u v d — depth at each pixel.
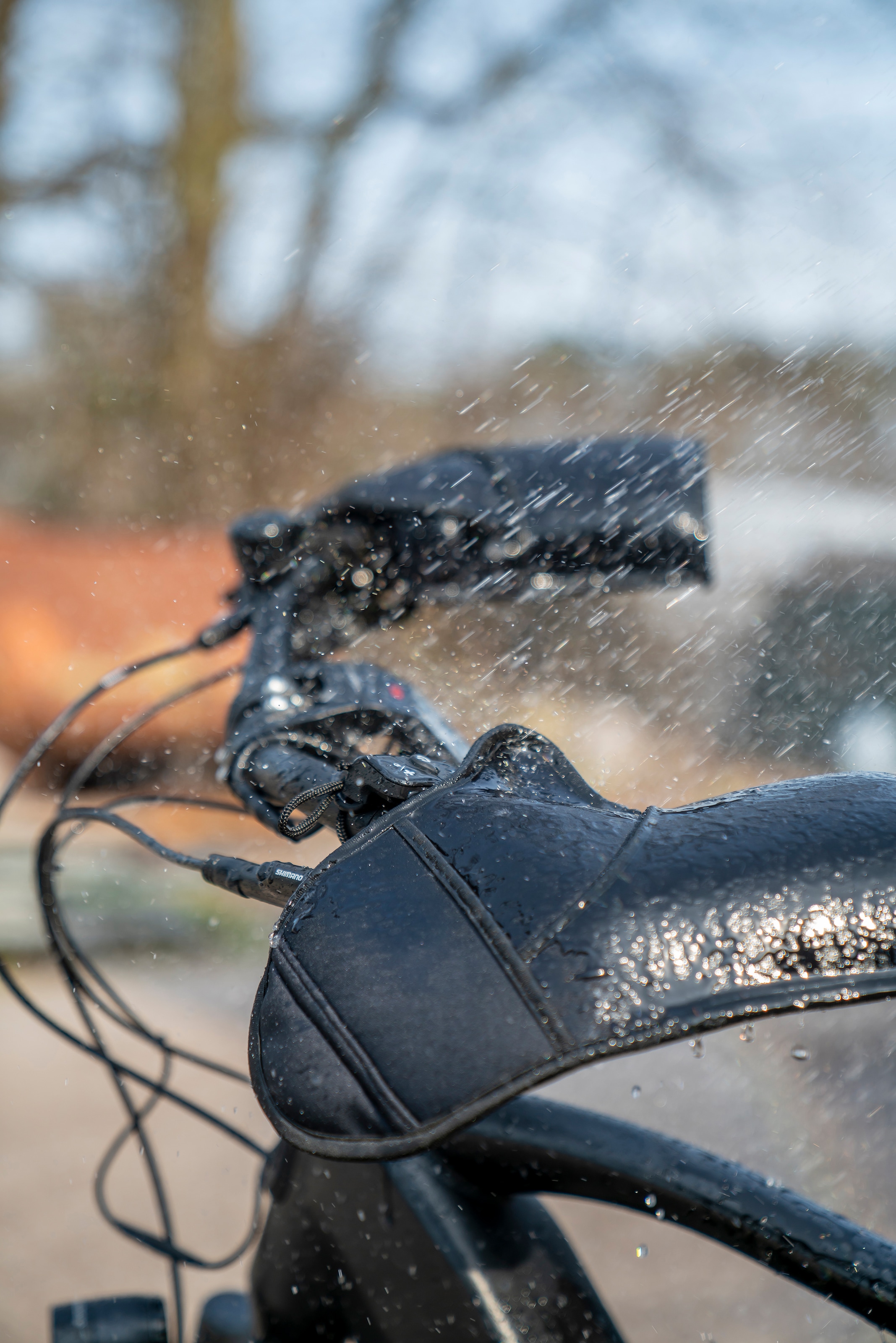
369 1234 0.80
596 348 5.60
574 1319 0.75
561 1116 0.79
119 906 3.56
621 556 1.03
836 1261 0.71
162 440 6.83
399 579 1.03
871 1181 1.88
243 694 0.92
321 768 0.79
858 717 3.22
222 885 0.71
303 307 7.08
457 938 0.51
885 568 3.51
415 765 0.68
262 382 6.97
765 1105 2.27
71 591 4.09
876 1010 2.78
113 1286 1.85
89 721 3.92
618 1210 2.15
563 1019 0.47
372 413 7.00
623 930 0.49
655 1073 2.52
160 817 3.96
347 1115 0.49
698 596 3.46
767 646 3.41
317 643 1.02
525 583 1.04
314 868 0.60
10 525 4.38
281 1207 0.88
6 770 4.66
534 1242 0.78
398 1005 0.51
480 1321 0.74
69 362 7.07
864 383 3.80
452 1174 0.79
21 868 3.84
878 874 0.49
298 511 1.05
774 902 0.48
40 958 3.23
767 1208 0.72
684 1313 1.75
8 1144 2.30
